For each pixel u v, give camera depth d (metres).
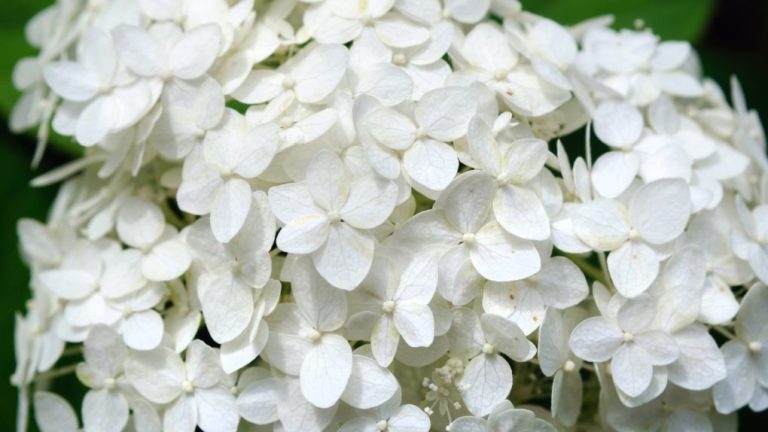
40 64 0.52
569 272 0.46
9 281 0.56
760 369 0.48
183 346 0.47
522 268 0.46
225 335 0.46
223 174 0.47
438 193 0.46
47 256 0.51
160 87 0.48
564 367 0.46
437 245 0.46
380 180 0.46
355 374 0.46
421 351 0.46
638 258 0.47
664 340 0.46
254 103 0.48
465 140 0.46
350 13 0.48
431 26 0.49
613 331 0.46
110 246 0.50
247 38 0.49
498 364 0.46
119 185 0.50
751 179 0.50
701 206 0.47
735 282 0.48
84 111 0.49
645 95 0.50
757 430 0.53
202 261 0.47
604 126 0.49
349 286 0.45
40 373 0.51
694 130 0.50
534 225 0.46
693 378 0.46
